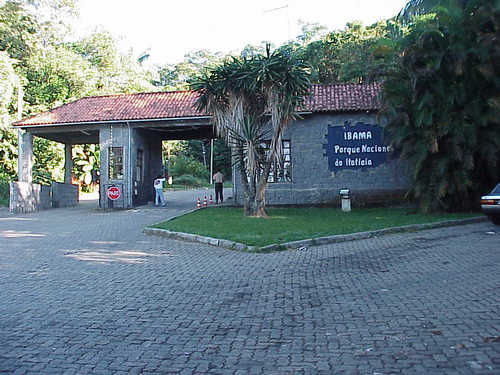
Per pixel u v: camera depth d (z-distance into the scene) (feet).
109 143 74.28
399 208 65.62
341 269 28.63
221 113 55.93
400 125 56.70
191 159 196.85
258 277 27.12
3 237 44.73
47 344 16.81
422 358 14.64
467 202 56.29
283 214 58.49
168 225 48.03
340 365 14.44
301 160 69.67
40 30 122.21
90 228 51.11
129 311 20.79
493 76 51.29
